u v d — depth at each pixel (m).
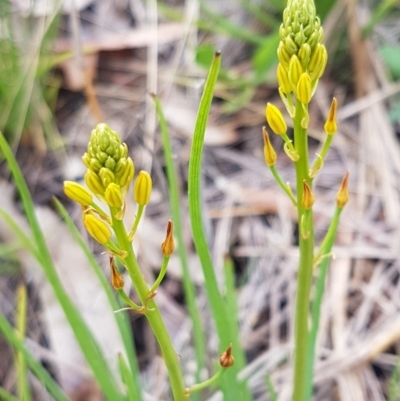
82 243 0.27
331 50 0.51
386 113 0.49
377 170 0.46
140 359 0.39
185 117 0.49
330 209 0.44
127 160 0.16
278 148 0.48
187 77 0.51
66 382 0.37
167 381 0.37
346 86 0.52
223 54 0.53
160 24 0.55
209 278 0.25
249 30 0.54
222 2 0.56
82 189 0.16
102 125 0.15
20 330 0.33
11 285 0.42
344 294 0.40
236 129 0.50
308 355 0.27
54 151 0.48
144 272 0.40
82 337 0.27
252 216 0.45
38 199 0.46
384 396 0.36
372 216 0.44
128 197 0.44
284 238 0.43
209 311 0.35
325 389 0.36
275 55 0.47
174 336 0.39
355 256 0.42
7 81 0.45
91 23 0.54
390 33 0.53
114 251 0.16
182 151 0.47
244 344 0.39
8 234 0.42
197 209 0.21
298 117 0.18
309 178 0.19
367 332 0.38
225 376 0.28
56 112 0.51
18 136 0.46
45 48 0.46
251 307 0.40
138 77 0.53
